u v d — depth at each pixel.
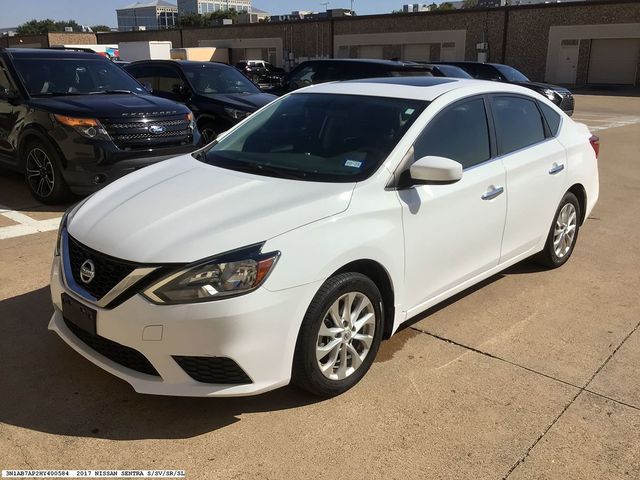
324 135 3.83
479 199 3.96
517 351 3.81
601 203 7.85
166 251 2.78
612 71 36.84
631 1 34.72
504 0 41.66
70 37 64.19
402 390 3.34
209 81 10.32
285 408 3.15
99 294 2.90
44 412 3.06
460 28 41.22
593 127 16.38
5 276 4.79
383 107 3.88
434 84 4.23
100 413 3.07
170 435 2.91
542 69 38.81
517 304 4.54
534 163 4.53
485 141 4.16
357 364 3.32
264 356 2.83
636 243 6.12
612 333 4.09
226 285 2.72
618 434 3.00
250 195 3.21
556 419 3.11
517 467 2.75
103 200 3.46
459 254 3.90
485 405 3.21
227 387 2.83
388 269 3.34
